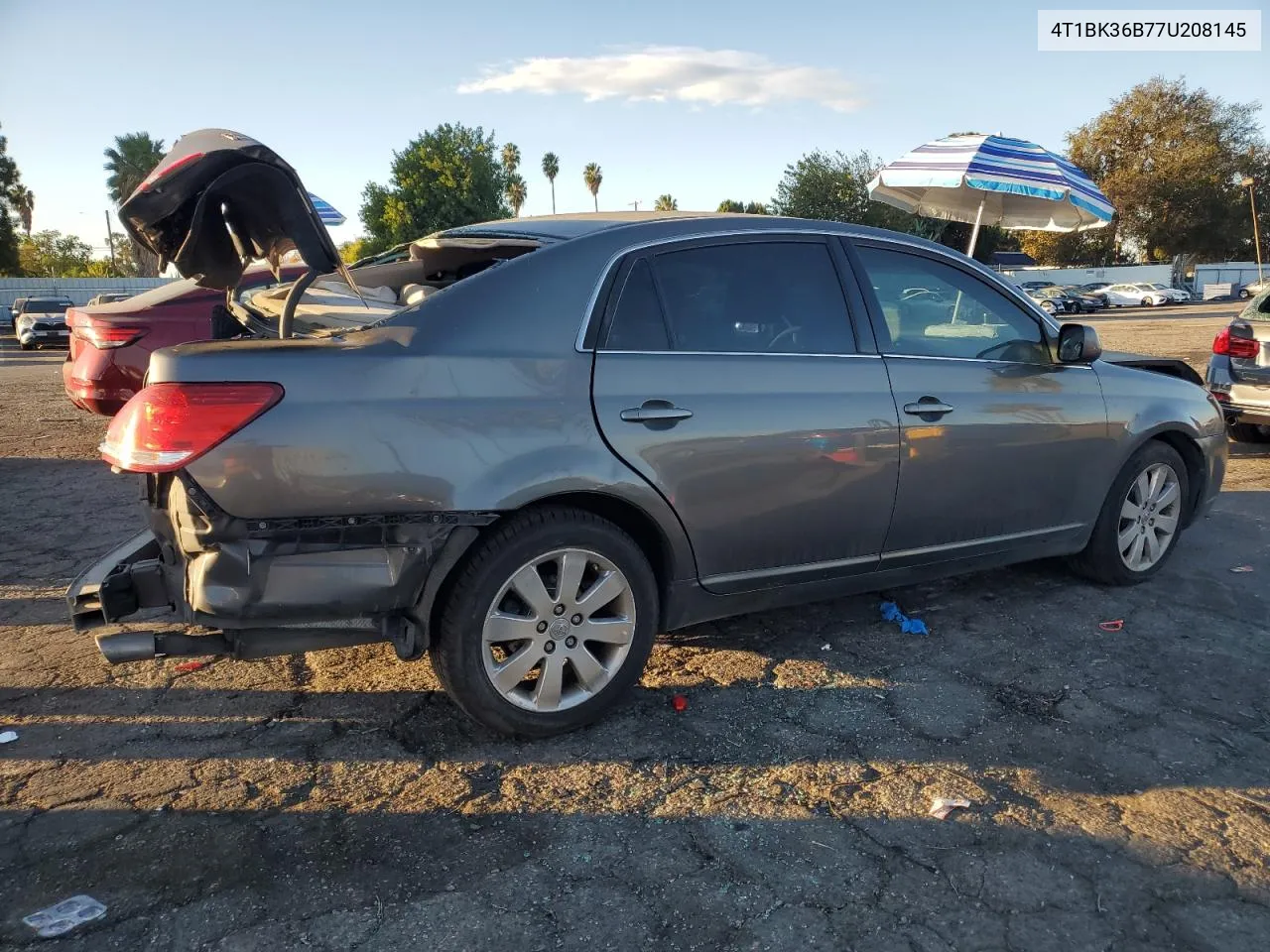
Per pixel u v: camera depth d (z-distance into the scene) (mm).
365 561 2732
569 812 2729
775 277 3537
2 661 3725
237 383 2604
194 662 3730
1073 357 4141
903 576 3895
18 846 2525
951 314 3996
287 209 2941
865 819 2709
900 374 3703
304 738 3141
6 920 2236
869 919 2291
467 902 2330
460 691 2967
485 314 2963
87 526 5688
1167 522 4766
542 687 3082
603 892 2381
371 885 2393
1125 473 4527
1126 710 3395
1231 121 60500
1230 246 61000
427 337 2869
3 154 48062
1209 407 4910
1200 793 2865
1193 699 3484
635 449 3086
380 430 2707
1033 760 3047
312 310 3539
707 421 3219
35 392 13227
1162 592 4641
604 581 3127
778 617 4281
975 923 2283
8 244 49438
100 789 2809
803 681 3611
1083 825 2689
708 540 3307
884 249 3854
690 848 2566
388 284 4512
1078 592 4633
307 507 2648
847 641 4012
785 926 2266
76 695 3438
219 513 2582
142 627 4051
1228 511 6230
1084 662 3803
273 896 2338
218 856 2498
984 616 4312
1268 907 2354
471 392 2855
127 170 49219
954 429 3803
